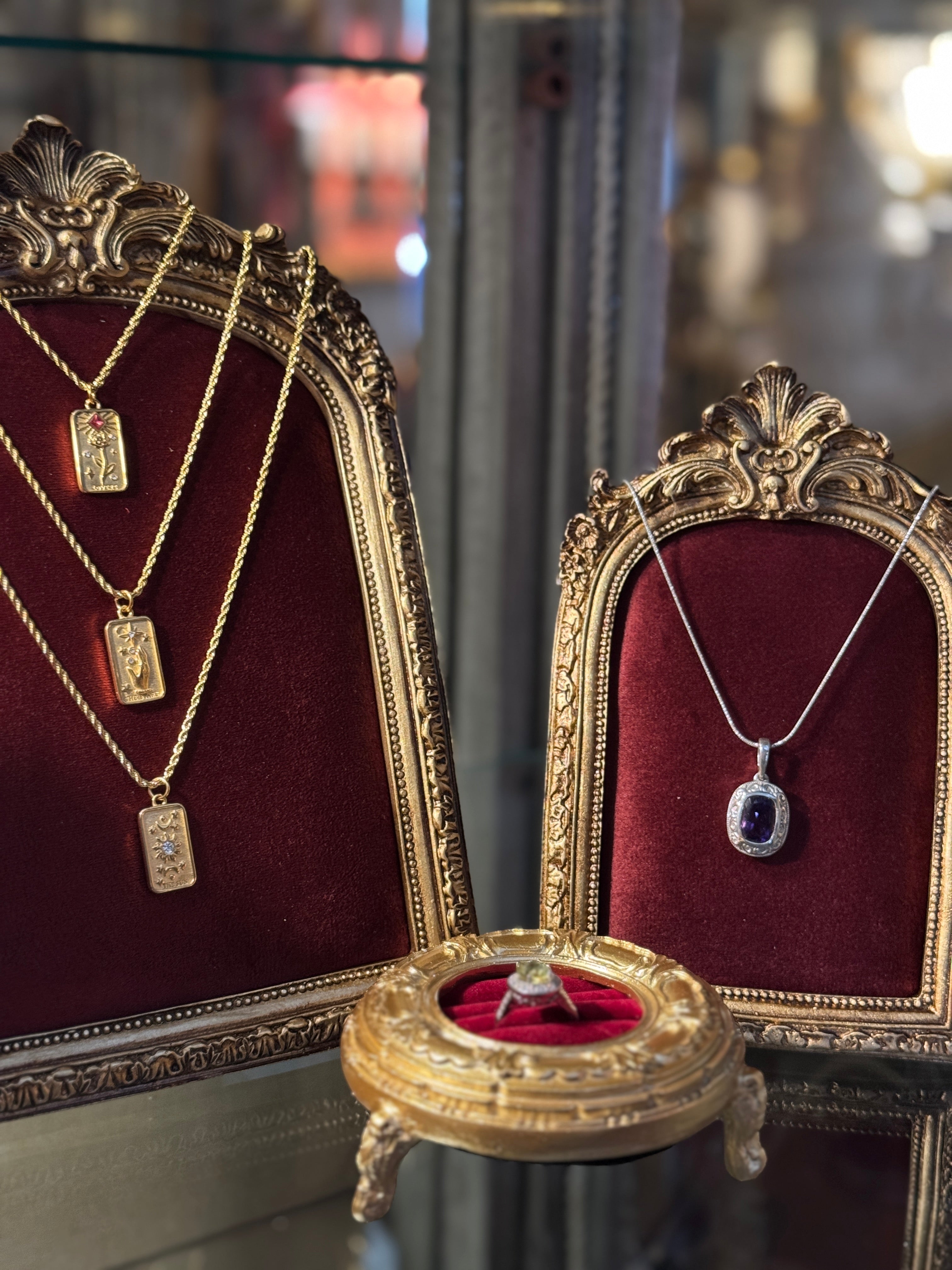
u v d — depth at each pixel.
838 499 0.45
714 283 0.69
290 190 0.61
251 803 0.44
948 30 0.67
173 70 0.57
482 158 0.63
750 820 0.44
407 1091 0.36
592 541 0.46
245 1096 0.43
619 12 0.62
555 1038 0.38
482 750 0.68
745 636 0.45
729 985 0.44
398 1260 0.40
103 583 0.42
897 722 0.44
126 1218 0.40
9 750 0.41
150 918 0.42
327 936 0.44
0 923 0.41
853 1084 0.44
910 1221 0.40
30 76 0.54
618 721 0.45
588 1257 0.40
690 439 0.45
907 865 0.44
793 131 0.68
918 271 0.71
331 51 0.59
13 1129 0.42
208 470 0.44
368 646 0.46
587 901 0.45
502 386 0.65
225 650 0.44
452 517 0.67
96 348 0.43
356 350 0.46
